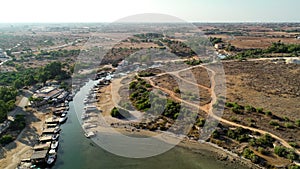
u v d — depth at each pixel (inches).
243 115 2997.0
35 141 2736.2
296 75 4559.5
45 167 2287.2
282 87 3954.2
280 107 3211.1
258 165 2236.7
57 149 2556.6
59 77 4840.1
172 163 2301.9
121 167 2247.8
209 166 2257.6
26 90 4347.9
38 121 3223.4
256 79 4340.6
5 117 3078.2
